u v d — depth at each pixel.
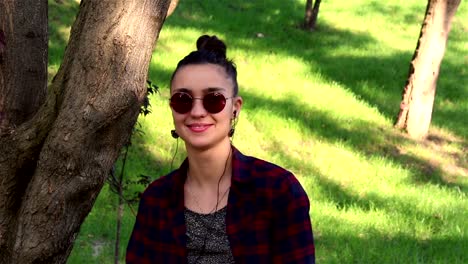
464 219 8.14
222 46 2.09
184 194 2.08
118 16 2.15
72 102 2.24
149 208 2.11
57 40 11.25
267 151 9.49
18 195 2.56
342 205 8.38
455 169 10.05
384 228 7.69
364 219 7.85
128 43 2.17
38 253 2.45
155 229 2.10
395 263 6.82
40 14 2.69
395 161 9.91
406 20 16.81
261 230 2.00
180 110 1.98
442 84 13.25
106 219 6.96
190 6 15.09
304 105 11.02
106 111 2.22
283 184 2.01
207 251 2.04
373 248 7.04
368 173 9.32
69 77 2.28
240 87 11.31
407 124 10.85
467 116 12.07
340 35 15.08
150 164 8.46
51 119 2.41
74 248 6.24
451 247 7.36
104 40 2.16
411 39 15.45
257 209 2.01
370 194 8.67
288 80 11.98
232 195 2.02
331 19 16.11
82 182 2.34
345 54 13.83
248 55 12.87
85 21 2.22
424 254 7.14
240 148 9.32
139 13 2.16
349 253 6.87
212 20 14.52
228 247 2.02
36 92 2.70
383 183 9.05
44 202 2.37
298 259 1.98
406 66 13.50
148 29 2.19
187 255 2.06
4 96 2.63
